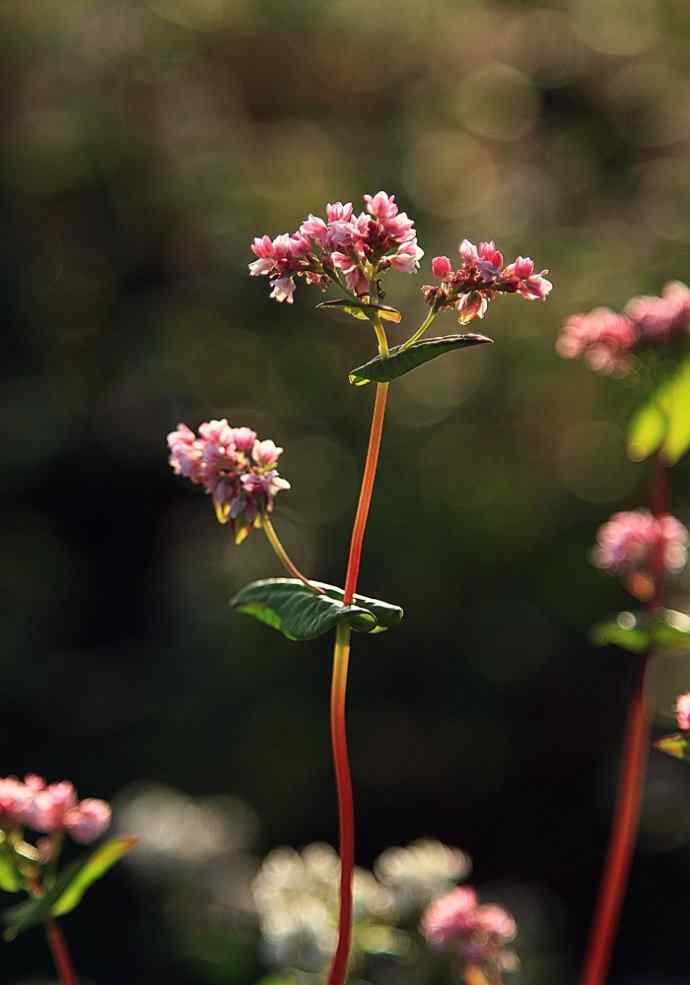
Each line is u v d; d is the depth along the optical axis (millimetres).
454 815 12797
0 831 2617
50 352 14789
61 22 14992
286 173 14492
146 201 14891
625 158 15789
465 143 15508
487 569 12102
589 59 16203
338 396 12977
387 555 12070
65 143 14805
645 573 3238
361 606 2275
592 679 12312
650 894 12398
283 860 4141
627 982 11672
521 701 12547
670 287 3211
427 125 15289
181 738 12477
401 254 2252
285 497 12688
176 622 13641
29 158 14844
